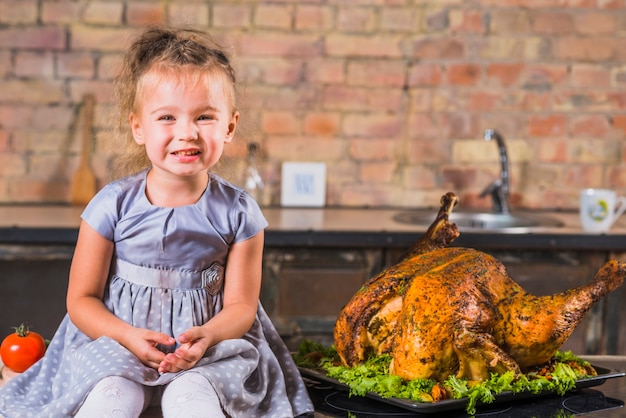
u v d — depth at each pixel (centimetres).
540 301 162
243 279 171
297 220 335
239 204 171
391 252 315
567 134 382
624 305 318
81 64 365
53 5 362
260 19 369
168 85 159
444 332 157
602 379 170
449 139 379
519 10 375
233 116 170
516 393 159
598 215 324
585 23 377
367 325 170
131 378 149
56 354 169
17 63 363
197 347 153
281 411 157
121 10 364
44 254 305
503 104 379
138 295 165
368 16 372
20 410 155
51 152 367
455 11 374
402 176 380
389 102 377
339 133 377
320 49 372
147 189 168
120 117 173
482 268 164
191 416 140
